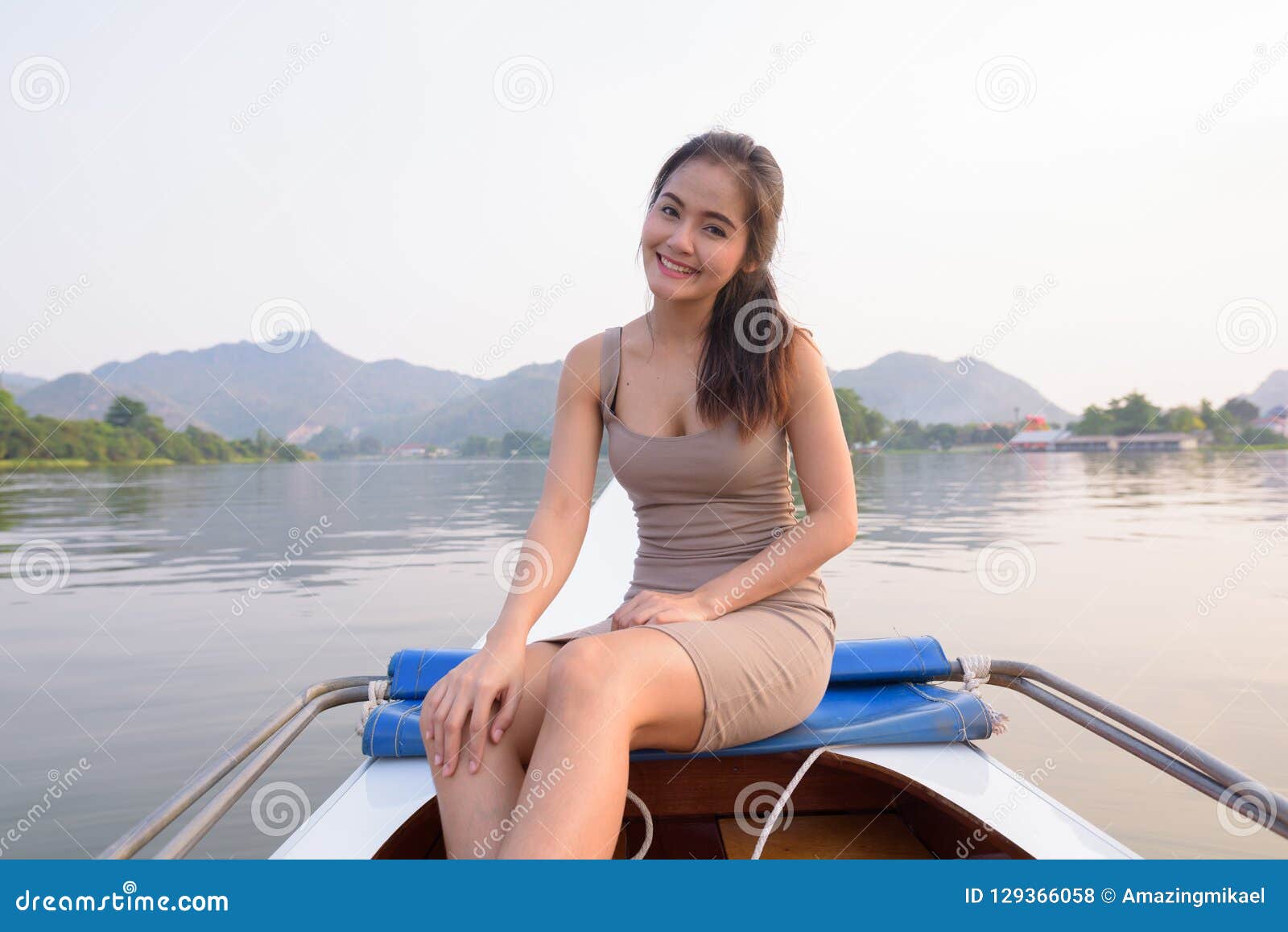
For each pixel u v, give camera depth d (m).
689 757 1.52
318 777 3.17
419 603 5.76
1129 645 4.38
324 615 5.49
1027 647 4.36
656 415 1.67
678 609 1.46
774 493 1.66
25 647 4.91
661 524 1.67
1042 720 3.49
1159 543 7.89
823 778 1.75
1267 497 13.01
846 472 1.60
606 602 3.15
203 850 2.62
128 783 3.13
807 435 1.61
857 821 1.72
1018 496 13.62
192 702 3.94
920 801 1.65
